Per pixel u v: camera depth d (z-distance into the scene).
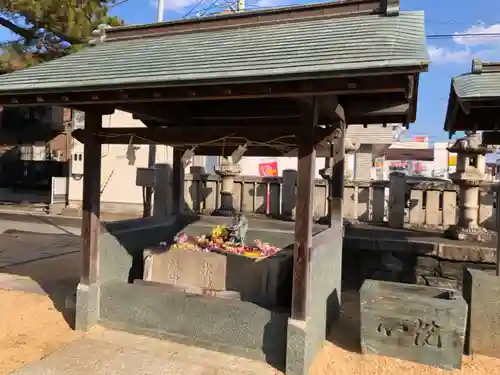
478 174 6.65
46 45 10.49
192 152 6.43
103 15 10.84
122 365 3.66
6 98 4.05
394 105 4.69
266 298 4.53
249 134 3.88
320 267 4.12
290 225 6.57
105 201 15.15
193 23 4.69
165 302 4.20
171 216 6.48
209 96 3.34
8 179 20.91
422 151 25.30
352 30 3.59
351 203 8.52
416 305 3.83
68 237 10.46
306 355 3.56
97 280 4.51
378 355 3.97
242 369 3.64
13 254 8.34
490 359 3.97
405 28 3.43
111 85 3.44
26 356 3.78
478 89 4.34
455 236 6.63
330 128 3.68
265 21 4.32
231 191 9.45
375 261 6.50
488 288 4.04
